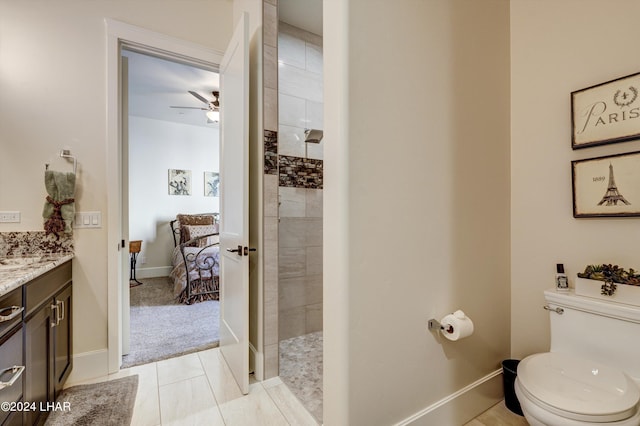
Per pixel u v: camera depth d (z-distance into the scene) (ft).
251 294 6.88
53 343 5.05
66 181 6.10
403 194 4.23
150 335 8.66
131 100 14.33
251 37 6.82
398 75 4.16
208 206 19.03
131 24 6.85
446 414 4.71
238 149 6.23
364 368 3.83
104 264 6.53
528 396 3.91
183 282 12.21
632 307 4.18
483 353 5.38
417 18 4.39
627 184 4.62
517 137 5.97
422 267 4.46
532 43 5.78
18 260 5.34
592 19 5.03
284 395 5.82
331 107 3.82
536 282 5.68
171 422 5.00
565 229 5.33
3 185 5.81
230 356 6.67
